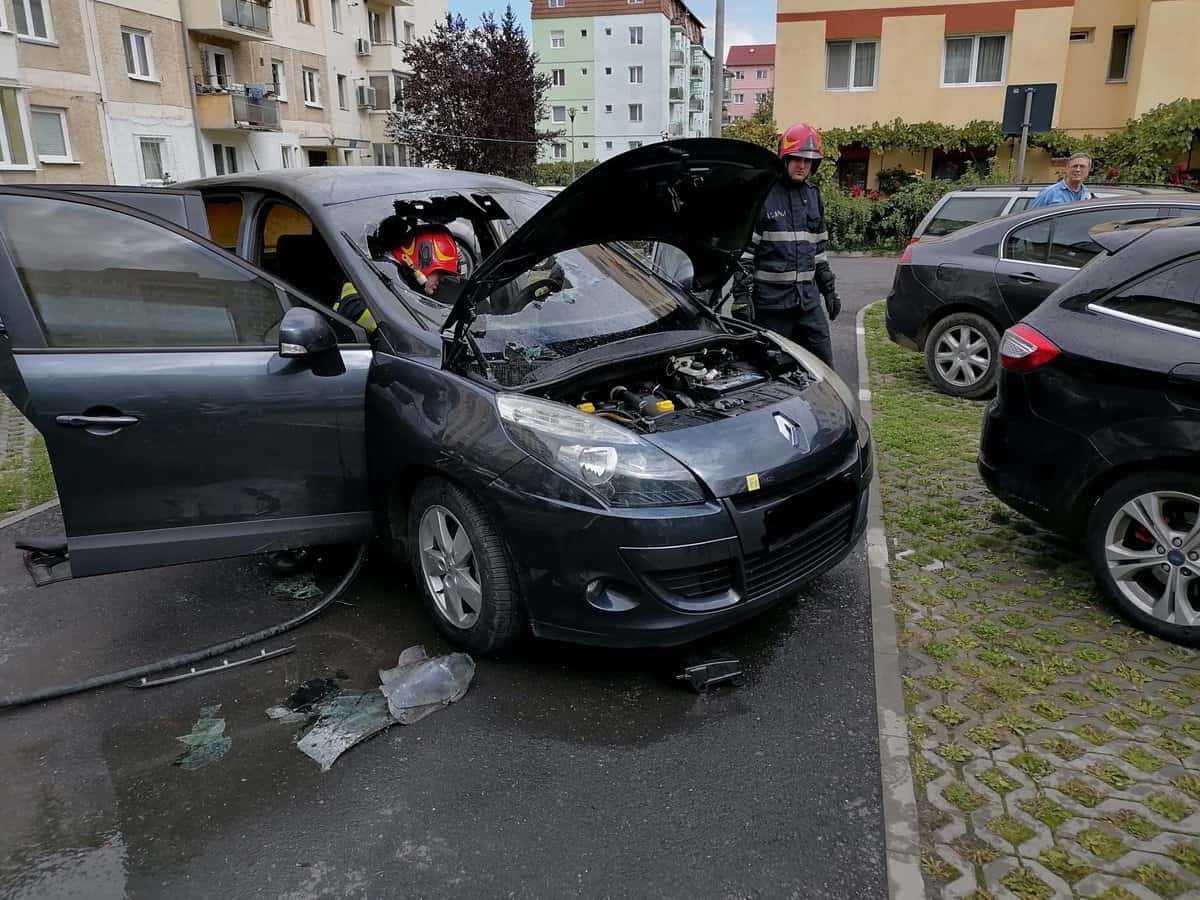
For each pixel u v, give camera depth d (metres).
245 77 30.44
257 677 3.37
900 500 4.93
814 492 3.26
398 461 3.44
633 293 4.30
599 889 2.33
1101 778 2.66
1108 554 3.52
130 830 2.60
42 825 2.64
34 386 3.08
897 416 6.66
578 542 2.96
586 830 2.54
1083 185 8.02
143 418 3.23
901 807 2.57
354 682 3.31
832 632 3.59
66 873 2.45
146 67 25.77
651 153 3.20
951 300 7.18
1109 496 3.49
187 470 3.34
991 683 3.16
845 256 20.84
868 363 8.61
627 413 3.34
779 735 2.94
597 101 69.19
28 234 3.20
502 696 3.21
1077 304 3.67
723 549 2.97
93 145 23.66
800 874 2.36
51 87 22.17
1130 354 3.39
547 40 68.75
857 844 2.46
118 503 3.27
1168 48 20.94
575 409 3.14
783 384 3.74
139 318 3.29
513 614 3.27
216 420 3.33
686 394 3.66
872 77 23.36
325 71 36.03
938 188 20.86
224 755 2.92
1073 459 3.58
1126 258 3.61
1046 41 21.73
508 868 2.41
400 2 40.81
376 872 2.41
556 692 3.23
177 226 3.43
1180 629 3.34
